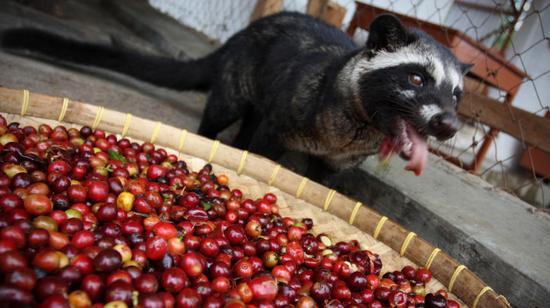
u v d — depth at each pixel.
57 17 0.92
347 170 0.51
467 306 0.30
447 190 0.48
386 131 0.37
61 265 0.22
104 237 0.25
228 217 0.34
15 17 0.80
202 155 0.39
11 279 0.19
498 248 0.37
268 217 0.35
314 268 0.32
